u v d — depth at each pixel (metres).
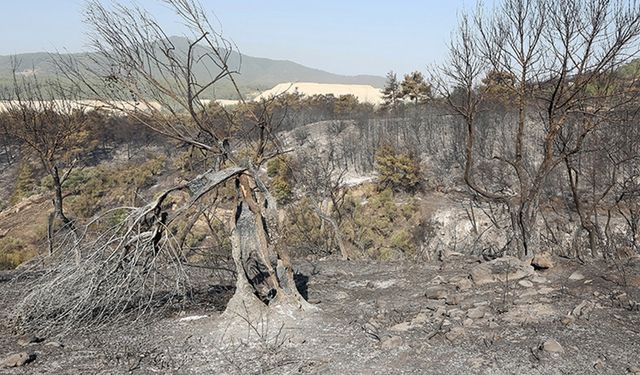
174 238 6.54
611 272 7.33
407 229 23.83
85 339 6.25
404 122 36.69
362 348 5.68
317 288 8.42
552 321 5.99
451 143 31.80
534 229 8.56
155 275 6.66
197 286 8.52
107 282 6.32
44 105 10.65
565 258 8.27
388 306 7.16
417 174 29.16
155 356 5.74
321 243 14.96
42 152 10.64
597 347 5.29
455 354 5.34
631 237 12.70
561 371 4.87
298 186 18.72
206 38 6.50
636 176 12.35
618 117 9.17
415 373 5.04
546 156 8.46
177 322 6.68
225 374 5.29
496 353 5.29
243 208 6.91
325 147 35.31
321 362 5.41
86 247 6.44
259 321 6.44
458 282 7.77
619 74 9.74
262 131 7.48
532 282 7.38
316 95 53.50
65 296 6.25
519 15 8.35
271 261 7.23
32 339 6.18
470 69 8.80
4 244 15.83
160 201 6.57
